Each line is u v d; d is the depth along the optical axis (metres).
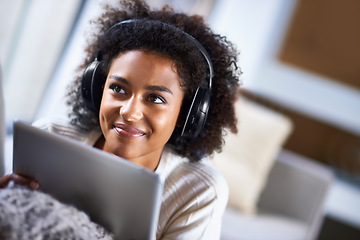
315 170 2.45
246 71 3.64
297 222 2.41
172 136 1.09
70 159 0.85
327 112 3.65
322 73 3.68
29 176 0.91
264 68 3.67
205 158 1.18
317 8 3.62
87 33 1.17
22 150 0.88
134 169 0.80
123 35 0.98
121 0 1.11
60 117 1.18
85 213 0.89
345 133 3.74
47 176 0.89
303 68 3.68
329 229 2.81
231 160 2.34
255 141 2.38
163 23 0.97
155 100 0.95
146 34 0.94
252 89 3.66
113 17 1.11
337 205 3.22
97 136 1.13
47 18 2.25
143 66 0.92
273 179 2.47
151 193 0.80
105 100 0.96
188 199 1.05
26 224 0.77
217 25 3.57
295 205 2.44
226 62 1.09
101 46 1.04
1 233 0.75
